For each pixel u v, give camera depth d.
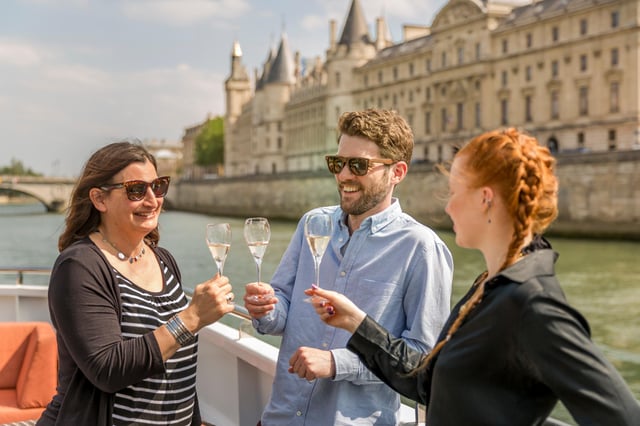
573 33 65.38
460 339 1.92
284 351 3.13
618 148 61.41
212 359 4.46
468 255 42.19
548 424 2.03
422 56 87.00
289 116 123.56
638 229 47.53
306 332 3.08
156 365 2.58
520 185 1.89
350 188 2.95
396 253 2.91
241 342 4.11
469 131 78.62
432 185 62.91
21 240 58.28
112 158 2.84
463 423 1.88
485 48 75.44
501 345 1.81
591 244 47.97
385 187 2.95
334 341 2.99
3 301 6.02
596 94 63.28
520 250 1.93
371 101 98.69
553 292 1.76
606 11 61.78
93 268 2.72
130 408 2.78
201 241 53.84
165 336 2.60
